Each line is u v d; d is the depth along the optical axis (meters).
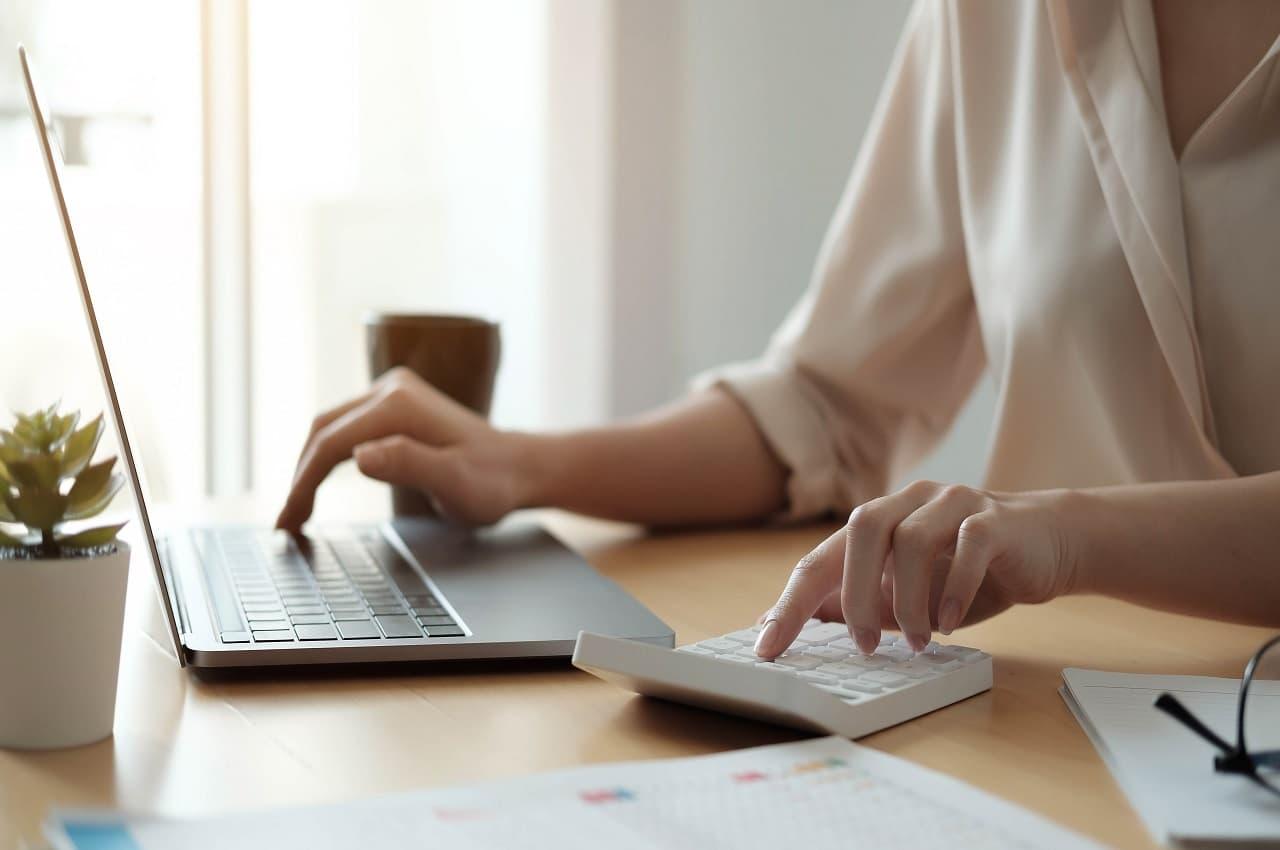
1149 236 0.84
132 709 0.55
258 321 1.87
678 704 0.56
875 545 0.59
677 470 1.00
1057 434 0.93
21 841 0.41
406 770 0.48
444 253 1.97
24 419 0.51
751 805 0.42
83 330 1.79
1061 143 0.94
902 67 1.09
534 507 0.94
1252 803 0.44
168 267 1.75
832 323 1.09
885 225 1.09
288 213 1.87
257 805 0.44
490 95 1.98
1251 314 0.83
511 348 2.03
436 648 0.61
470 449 0.91
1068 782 0.47
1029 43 0.96
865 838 0.39
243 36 1.80
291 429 1.89
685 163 2.08
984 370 1.12
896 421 1.09
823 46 1.84
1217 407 0.85
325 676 0.60
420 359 0.99
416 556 0.81
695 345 2.10
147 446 0.64
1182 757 0.48
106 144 1.75
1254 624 0.68
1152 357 0.88
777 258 1.95
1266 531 0.66
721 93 2.01
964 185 1.02
